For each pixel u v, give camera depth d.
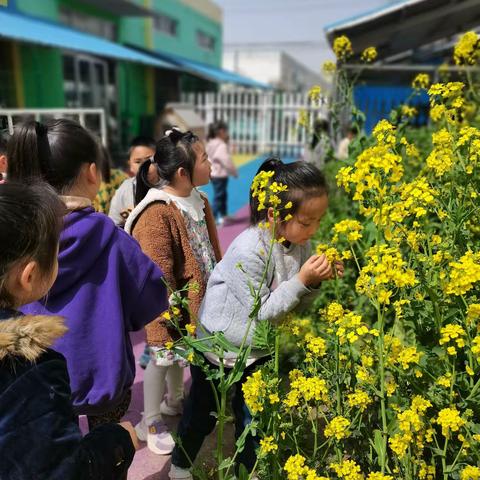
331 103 3.44
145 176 2.50
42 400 1.01
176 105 10.24
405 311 1.74
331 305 1.68
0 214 1.02
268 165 1.82
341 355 1.80
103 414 1.78
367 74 8.62
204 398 1.98
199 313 1.94
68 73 12.12
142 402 2.95
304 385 1.54
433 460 1.59
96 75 13.41
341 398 1.80
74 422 1.09
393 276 1.45
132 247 1.71
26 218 1.04
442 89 2.05
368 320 2.75
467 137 1.87
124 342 1.63
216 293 1.85
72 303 1.55
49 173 1.61
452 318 1.68
